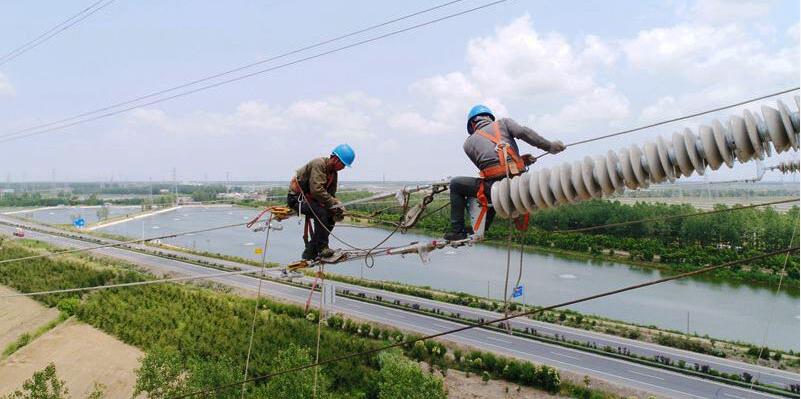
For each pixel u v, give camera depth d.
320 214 9.64
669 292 68.62
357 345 47.31
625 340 51.12
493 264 91.94
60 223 159.50
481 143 6.84
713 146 4.82
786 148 4.59
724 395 38.28
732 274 72.50
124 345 48.66
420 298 68.50
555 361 45.16
